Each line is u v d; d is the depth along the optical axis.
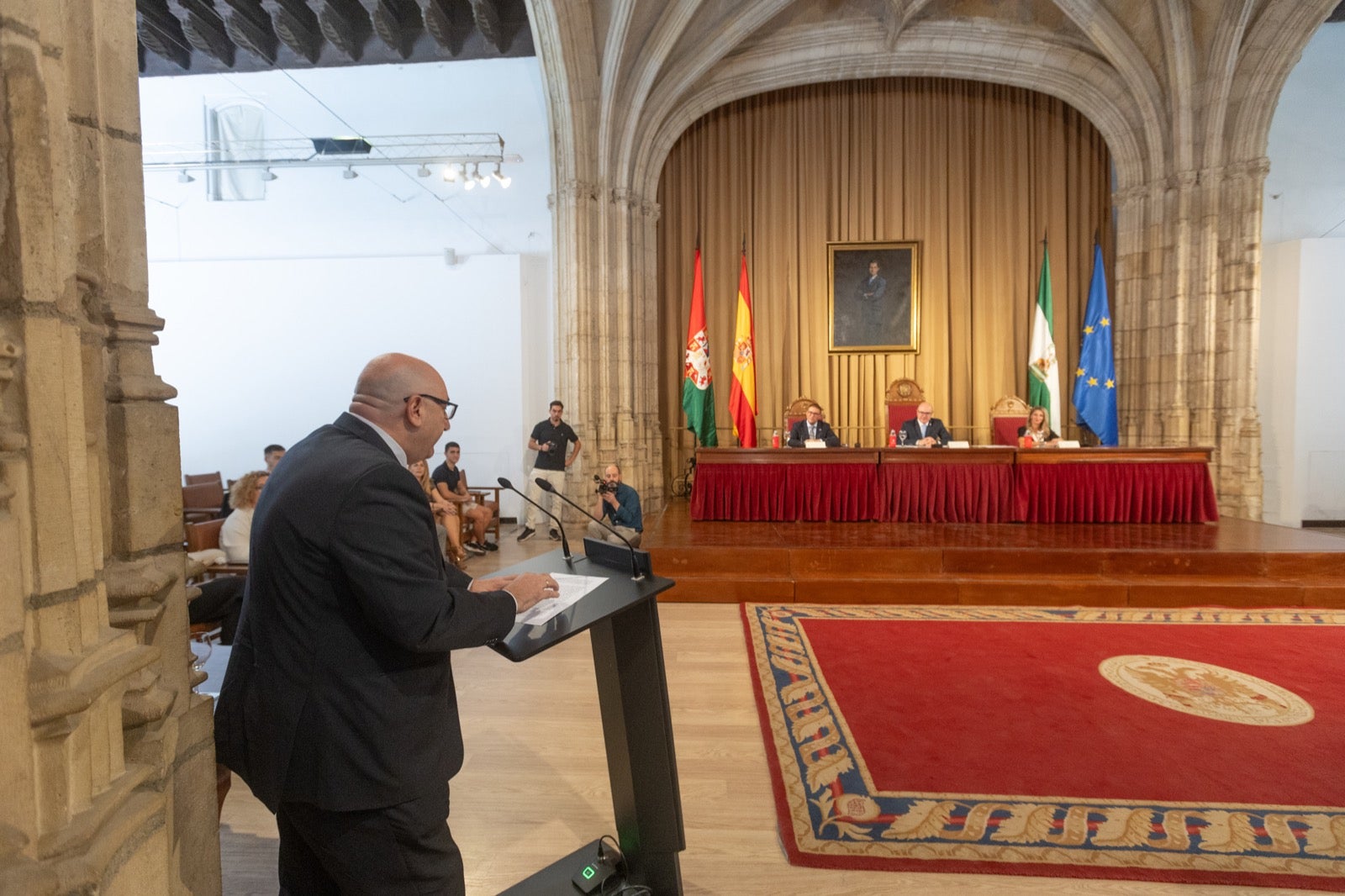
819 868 2.10
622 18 7.86
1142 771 2.60
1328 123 8.83
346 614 1.28
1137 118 8.77
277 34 8.45
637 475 9.09
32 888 0.89
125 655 1.12
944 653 3.89
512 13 8.86
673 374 9.96
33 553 0.99
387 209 9.68
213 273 9.36
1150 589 4.76
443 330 9.38
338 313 9.38
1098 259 9.13
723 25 8.48
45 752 0.98
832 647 4.02
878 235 9.59
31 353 0.99
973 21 8.73
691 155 9.80
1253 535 5.59
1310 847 2.14
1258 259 8.02
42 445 1.00
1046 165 9.41
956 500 6.26
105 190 1.23
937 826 2.27
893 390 8.77
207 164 8.88
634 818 1.83
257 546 1.32
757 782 2.61
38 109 1.00
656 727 1.74
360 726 1.27
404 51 9.01
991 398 9.48
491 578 1.63
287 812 1.36
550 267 9.46
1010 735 2.90
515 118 9.51
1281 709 3.12
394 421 1.48
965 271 9.48
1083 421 9.17
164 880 1.20
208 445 9.47
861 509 6.37
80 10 1.18
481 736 3.01
